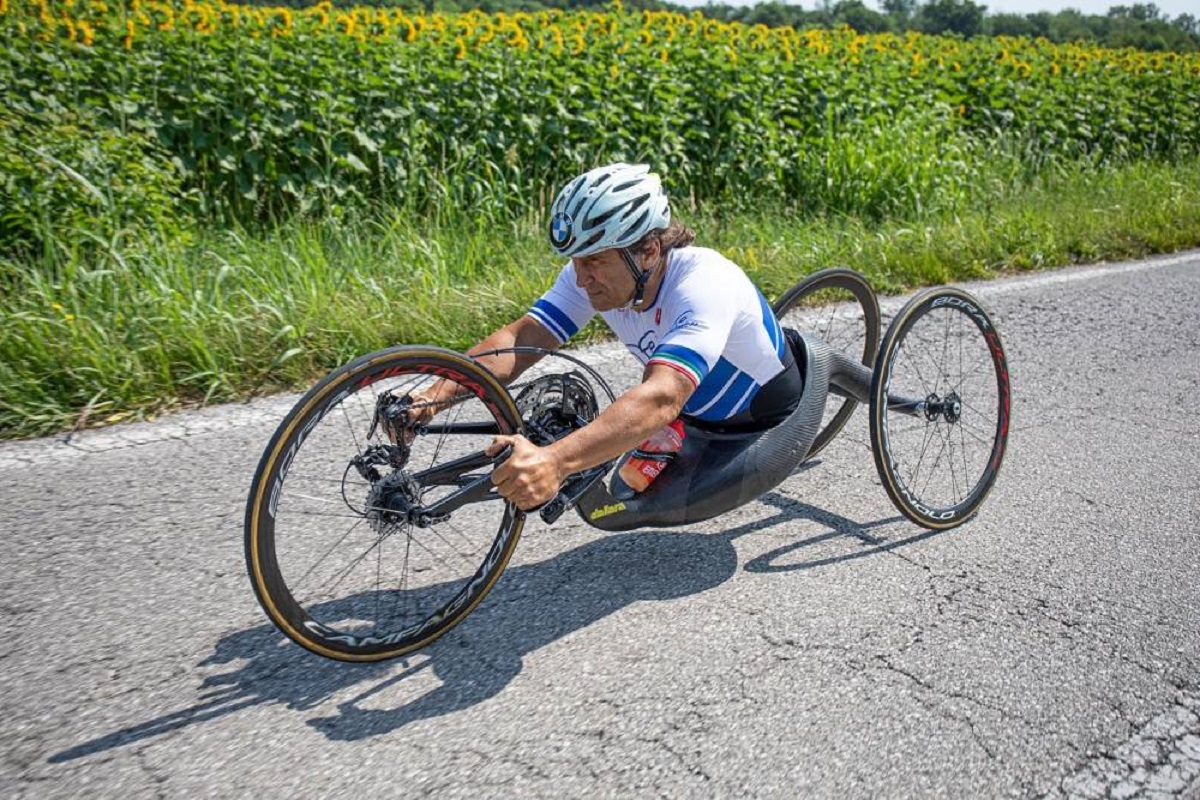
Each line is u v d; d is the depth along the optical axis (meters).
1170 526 3.62
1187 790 2.30
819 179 8.68
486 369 2.66
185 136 6.80
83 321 4.56
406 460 2.67
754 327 2.90
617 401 2.56
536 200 7.57
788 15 20.30
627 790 2.22
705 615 2.94
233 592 2.97
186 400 4.42
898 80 10.50
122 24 6.95
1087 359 5.58
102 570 3.05
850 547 3.39
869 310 4.22
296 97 6.91
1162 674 2.72
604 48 8.30
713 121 8.54
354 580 3.07
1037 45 14.17
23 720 2.38
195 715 2.43
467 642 2.79
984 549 3.40
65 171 5.44
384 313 5.21
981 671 2.70
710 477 3.05
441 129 7.43
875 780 2.28
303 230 6.52
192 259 5.73
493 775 2.25
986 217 8.55
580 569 3.19
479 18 8.57
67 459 3.81
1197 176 11.36
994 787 2.28
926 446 4.28
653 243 2.67
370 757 2.30
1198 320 6.46
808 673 2.66
